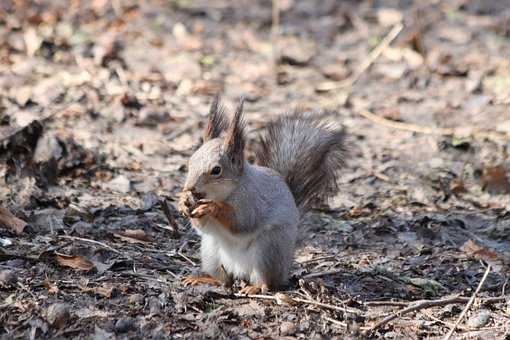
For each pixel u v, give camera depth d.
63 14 19.62
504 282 9.65
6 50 16.67
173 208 11.07
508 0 23.02
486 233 11.34
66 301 8.20
